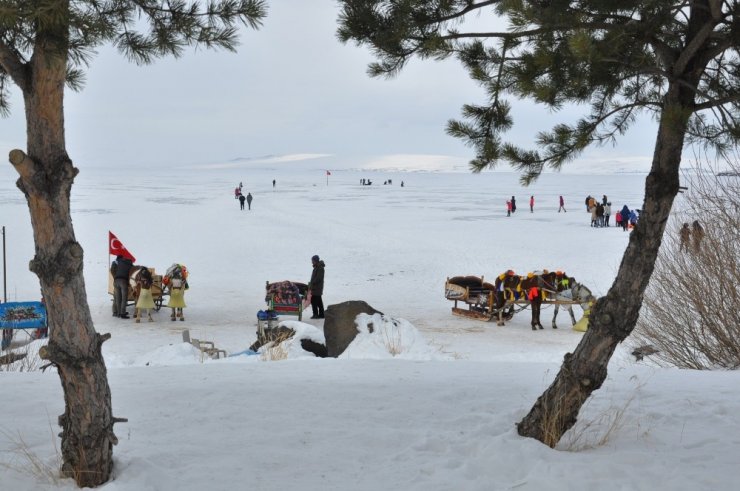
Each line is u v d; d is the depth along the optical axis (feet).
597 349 14.88
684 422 17.94
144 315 64.49
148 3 14.46
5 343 44.65
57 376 24.53
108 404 13.35
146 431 16.65
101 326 59.16
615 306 14.65
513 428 16.60
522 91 17.19
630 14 15.35
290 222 158.40
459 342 51.37
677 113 13.87
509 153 17.34
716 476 13.61
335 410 18.61
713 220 35.09
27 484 13.08
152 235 132.57
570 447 15.55
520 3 15.17
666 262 36.27
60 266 12.48
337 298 73.31
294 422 17.44
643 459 14.66
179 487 13.19
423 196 293.84
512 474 13.98
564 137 17.17
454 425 17.34
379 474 14.01
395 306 68.90
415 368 26.13
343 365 26.78
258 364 27.30
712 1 13.55
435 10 17.38
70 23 11.94
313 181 549.54
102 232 137.59
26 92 12.28
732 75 17.26
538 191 352.69
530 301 57.88
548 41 16.70
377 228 144.46
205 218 170.60
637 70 15.35
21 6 11.24
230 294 75.87
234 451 15.23
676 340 36.11
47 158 12.35
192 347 39.78
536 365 27.50
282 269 93.25
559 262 94.48
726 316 33.73
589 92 16.97
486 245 113.70
